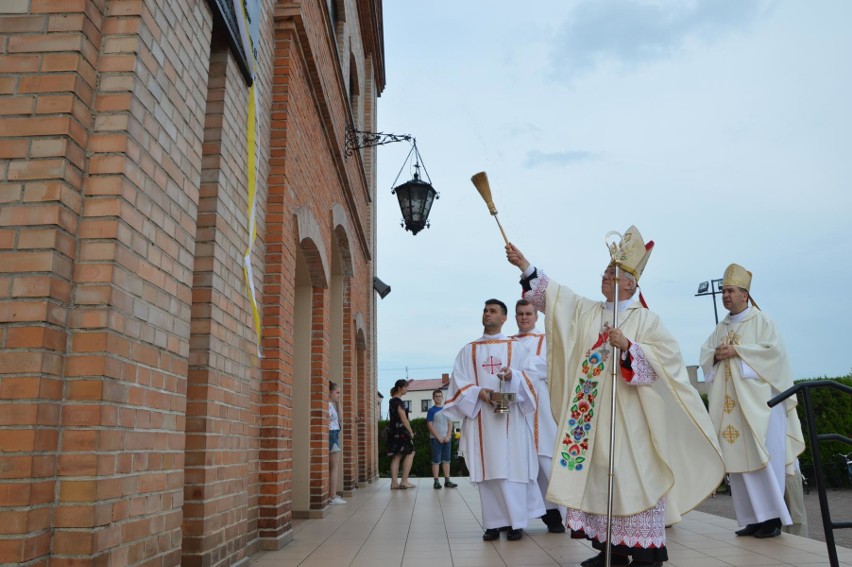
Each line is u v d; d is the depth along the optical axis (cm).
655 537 469
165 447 363
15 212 296
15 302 288
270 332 623
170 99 380
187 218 403
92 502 289
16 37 314
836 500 1178
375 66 1859
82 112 317
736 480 687
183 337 392
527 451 685
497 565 532
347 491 1125
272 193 646
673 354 496
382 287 1752
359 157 1342
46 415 285
